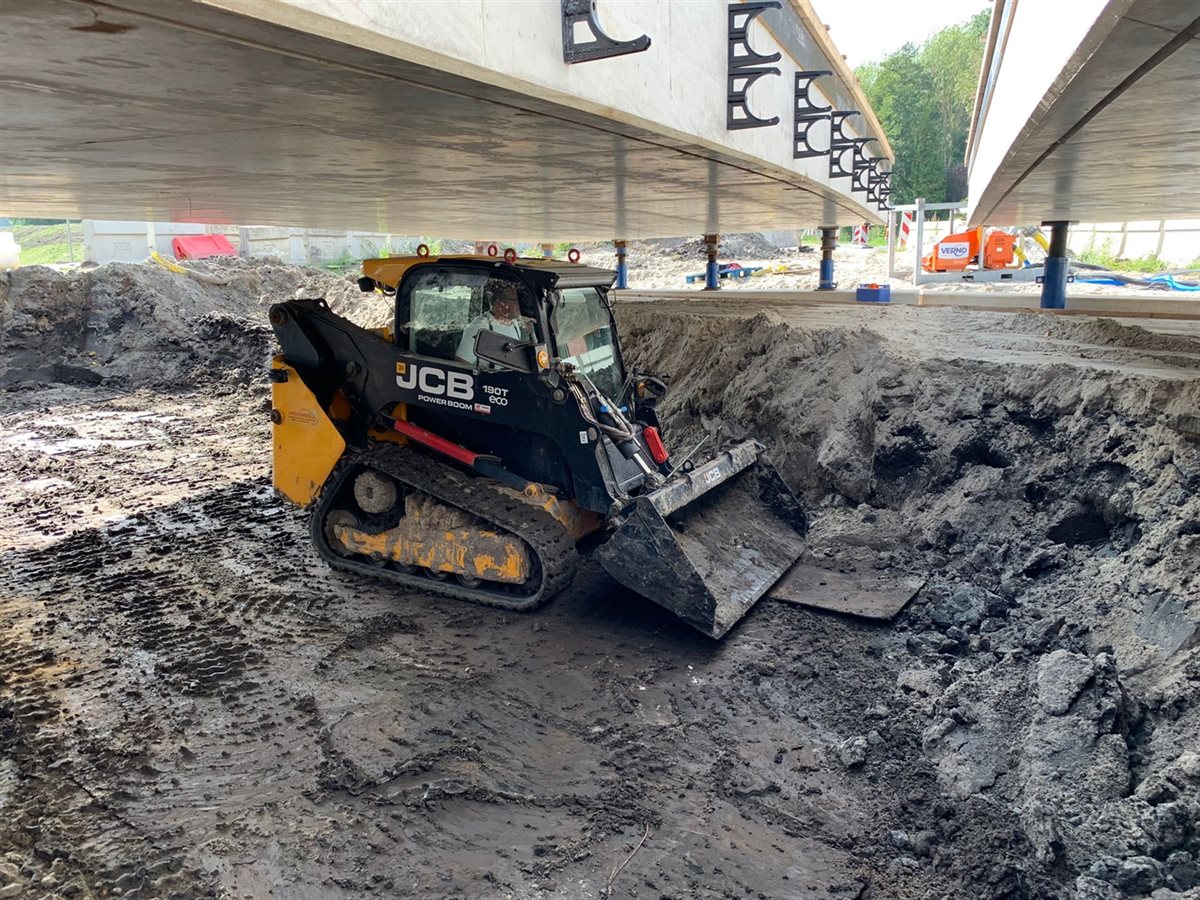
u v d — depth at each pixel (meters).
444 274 6.70
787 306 13.88
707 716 5.18
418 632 6.18
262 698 5.29
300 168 7.28
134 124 5.02
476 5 3.70
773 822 4.30
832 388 9.00
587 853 4.04
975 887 3.82
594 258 41.25
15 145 5.84
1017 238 27.20
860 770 4.70
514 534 6.32
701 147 6.34
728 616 6.07
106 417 13.73
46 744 4.82
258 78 3.86
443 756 4.70
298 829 4.13
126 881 3.79
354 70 3.68
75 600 6.75
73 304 17.27
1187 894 3.42
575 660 5.80
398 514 7.01
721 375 10.36
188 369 16.42
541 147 6.22
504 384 6.50
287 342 7.31
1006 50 7.74
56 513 8.97
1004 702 4.82
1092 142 6.90
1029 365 7.52
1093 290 22.52
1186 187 10.11
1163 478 5.63
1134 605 5.08
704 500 7.06
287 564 7.49
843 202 12.46
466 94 4.26
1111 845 3.76
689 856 4.04
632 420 7.39
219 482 10.11
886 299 16.03
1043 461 6.86
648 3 5.18
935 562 6.89
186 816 4.23
